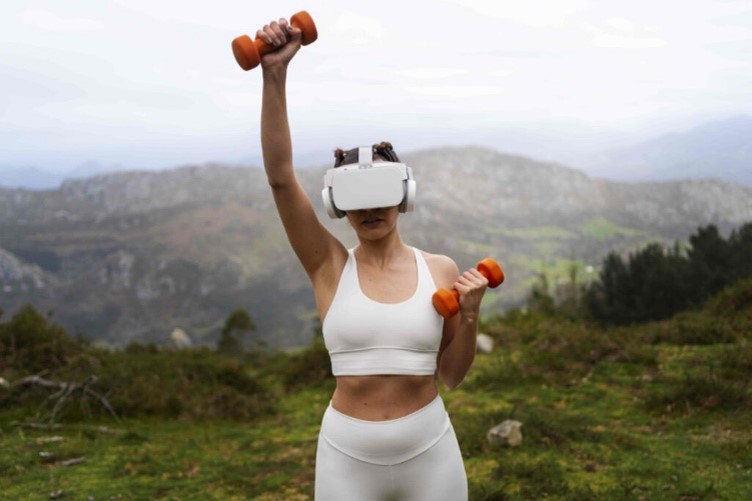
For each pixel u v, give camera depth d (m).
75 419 8.42
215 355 11.78
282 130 2.64
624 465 5.71
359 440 2.65
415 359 2.67
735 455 5.82
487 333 11.87
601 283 21.69
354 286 2.72
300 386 10.77
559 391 8.42
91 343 11.66
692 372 8.46
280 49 2.64
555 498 5.06
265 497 5.65
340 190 2.62
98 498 5.68
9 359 9.68
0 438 7.54
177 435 7.90
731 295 12.42
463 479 2.80
